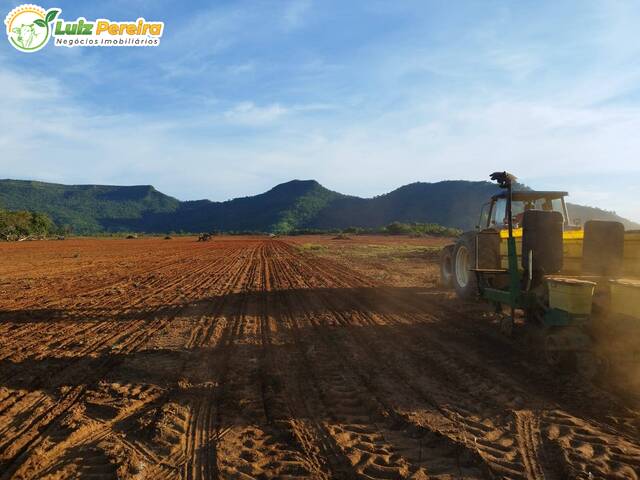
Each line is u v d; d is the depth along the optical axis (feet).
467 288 29.43
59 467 10.87
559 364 17.75
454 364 18.72
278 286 42.96
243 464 11.02
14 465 11.00
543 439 12.30
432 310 29.81
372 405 14.57
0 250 111.24
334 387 16.24
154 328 25.17
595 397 15.05
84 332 24.27
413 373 17.70
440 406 14.53
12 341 22.40
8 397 15.31
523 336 22.15
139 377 17.20
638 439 12.21
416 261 70.90
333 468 10.91
